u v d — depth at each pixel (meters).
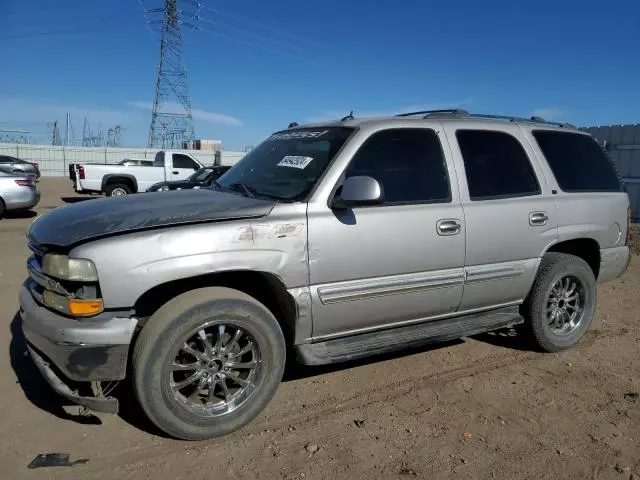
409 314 3.98
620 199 5.06
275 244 3.32
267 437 3.34
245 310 3.27
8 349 4.55
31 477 2.90
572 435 3.43
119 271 2.96
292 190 3.67
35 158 41.09
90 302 2.97
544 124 4.98
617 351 4.89
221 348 3.28
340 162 3.66
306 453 3.17
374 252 3.66
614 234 5.00
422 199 3.93
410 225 3.79
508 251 4.30
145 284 3.00
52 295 3.12
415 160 3.99
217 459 3.10
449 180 4.07
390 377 4.22
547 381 4.21
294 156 3.99
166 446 3.22
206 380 3.26
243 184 4.07
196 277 3.36
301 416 3.60
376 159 3.82
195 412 3.21
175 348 3.08
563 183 4.70
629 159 13.29
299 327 3.53
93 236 3.04
